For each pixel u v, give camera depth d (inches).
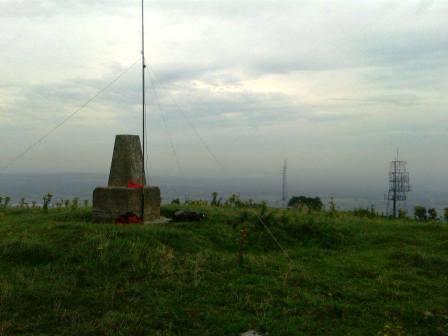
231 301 181.2
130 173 312.3
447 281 230.1
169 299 179.8
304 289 200.1
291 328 159.0
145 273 206.5
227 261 229.6
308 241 304.2
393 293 201.8
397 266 250.2
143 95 288.7
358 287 209.6
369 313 179.8
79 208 367.6
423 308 186.4
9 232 267.7
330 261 255.4
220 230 294.2
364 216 429.1
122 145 316.2
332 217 393.4
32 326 156.6
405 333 165.2
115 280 199.6
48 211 365.1
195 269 213.8
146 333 154.3
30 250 224.1
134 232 253.0
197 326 161.0
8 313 164.1
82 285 194.2
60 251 227.0
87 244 230.7
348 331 163.0
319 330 161.5
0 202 423.8
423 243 305.3
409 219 421.1
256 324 161.9
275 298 185.6
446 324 174.6
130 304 175.9
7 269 209.6
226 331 157.3
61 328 156.4
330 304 182.7
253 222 315.9
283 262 245.4
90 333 151.7
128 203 293.4
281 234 304.3
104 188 299.1
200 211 344.2
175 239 256.8
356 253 280.7
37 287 185.0
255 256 254.5
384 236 316.8
